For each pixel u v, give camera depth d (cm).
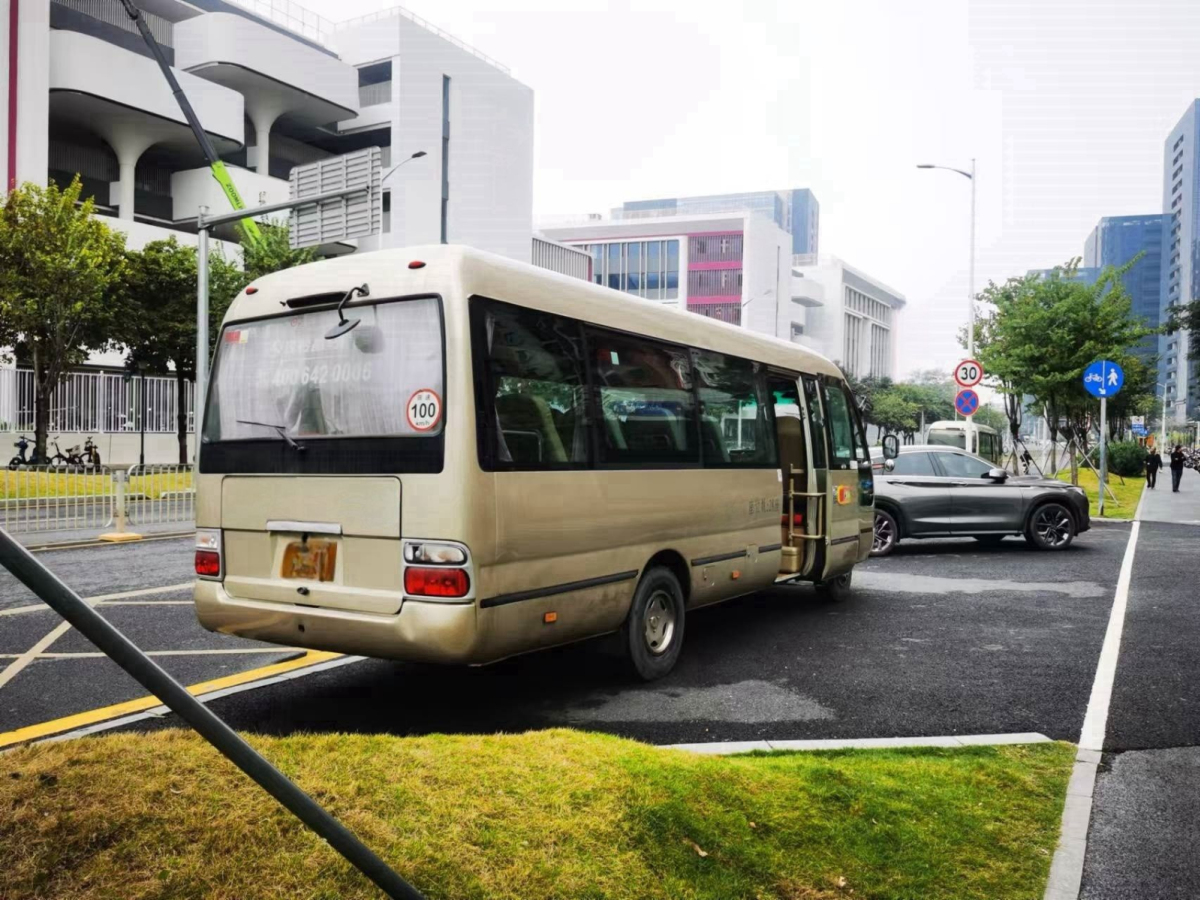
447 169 5738
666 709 552
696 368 683
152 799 271
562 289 558
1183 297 17425
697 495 663
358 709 545
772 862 310
